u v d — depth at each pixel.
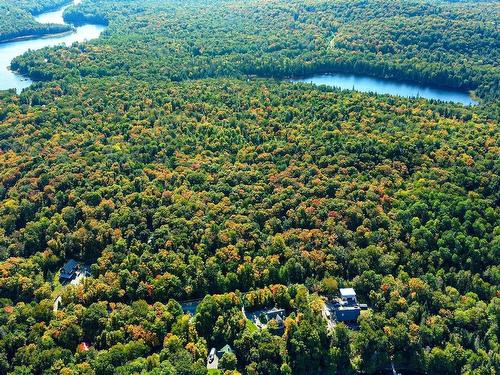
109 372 196.38
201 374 194.38
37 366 198.88
